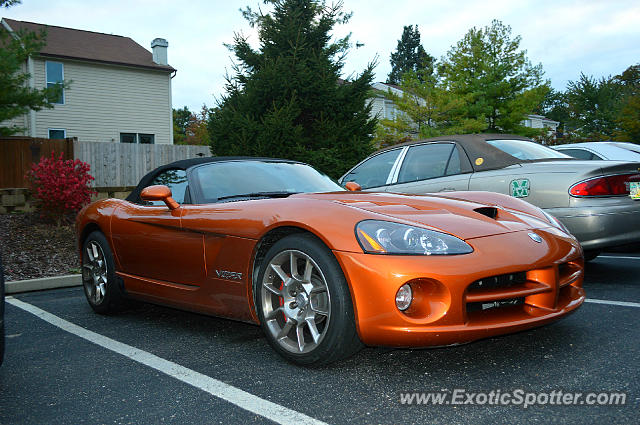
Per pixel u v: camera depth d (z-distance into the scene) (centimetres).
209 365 281
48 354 313
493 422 199
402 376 251
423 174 534
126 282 390
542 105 6259
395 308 236
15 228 864
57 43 2158
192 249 325
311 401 226
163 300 358
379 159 590
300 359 267
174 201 342
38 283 555
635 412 202
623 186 416
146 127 2258
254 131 1100
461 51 2023
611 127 3234
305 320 266
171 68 2281
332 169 1120
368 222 256
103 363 292
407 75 1723
